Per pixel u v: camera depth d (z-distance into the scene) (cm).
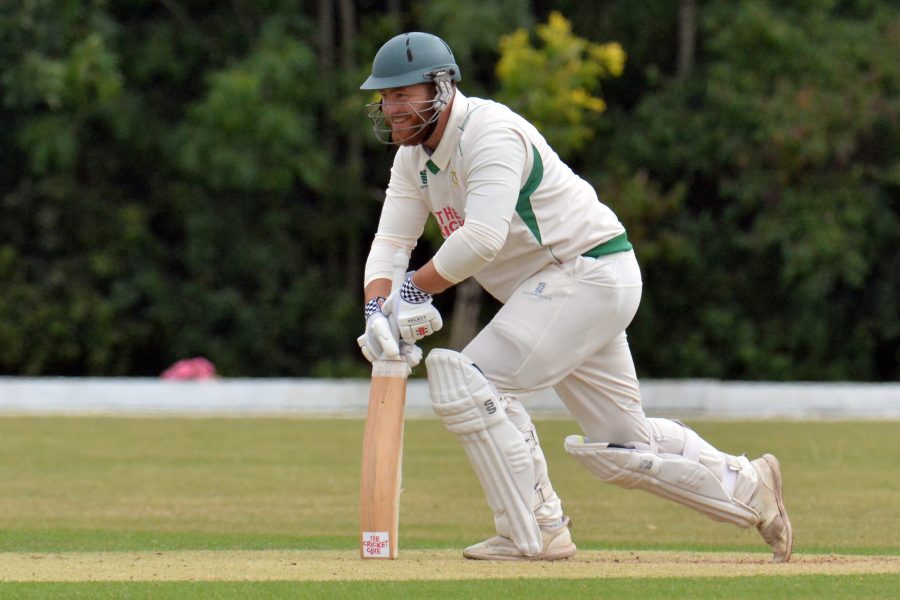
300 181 8612
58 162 7856
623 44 8862
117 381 6631
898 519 2864
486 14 7744
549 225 1952
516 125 1916
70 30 7781
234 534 2617
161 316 8238
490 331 1981
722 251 8500
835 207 7956
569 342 1967
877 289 8381
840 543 2503
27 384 6400
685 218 8550
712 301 8569
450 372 1934
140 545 2377
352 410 6269
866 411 6259
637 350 8556
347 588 1659
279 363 8450
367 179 8825
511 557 1989
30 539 2478
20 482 3556
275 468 3884
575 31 8869
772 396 6294
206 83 8275
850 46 8206
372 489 1952
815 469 3828
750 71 8262
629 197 7950
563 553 2023
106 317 8112
